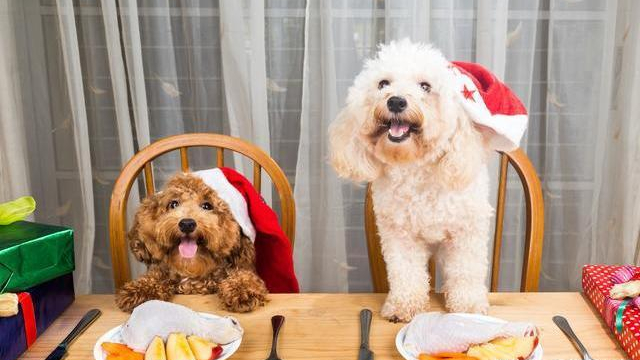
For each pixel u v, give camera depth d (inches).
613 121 69.2
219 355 32.9
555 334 36.4
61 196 74.8
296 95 71.8
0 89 66.9
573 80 67.9
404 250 43.1
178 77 72.4
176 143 54.9
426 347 32.3
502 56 65.4
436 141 40.1
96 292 75.9
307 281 73.6
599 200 70.8
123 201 52.6
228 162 71.9
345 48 68.3
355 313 40.6
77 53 67.7
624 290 36.3
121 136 69.4
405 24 65.5
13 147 68.6
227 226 47.0
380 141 41.1
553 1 66.1
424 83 41.4
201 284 47.6
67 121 72.3
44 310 37.8
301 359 34.2
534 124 71.8
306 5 67.0
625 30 66.3
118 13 68.6
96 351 32.8
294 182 74.4
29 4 68.7
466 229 41.8
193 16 68.7
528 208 51.9
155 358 31.3
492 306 41.0
